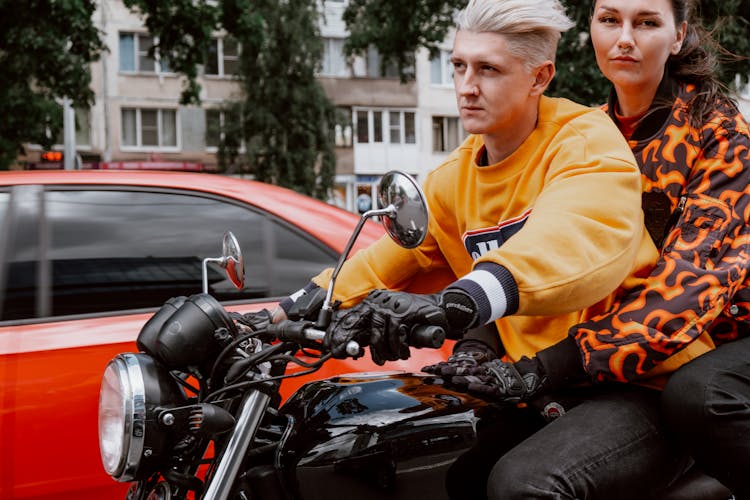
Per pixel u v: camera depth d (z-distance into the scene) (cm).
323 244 331
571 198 169
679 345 173
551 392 186
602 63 215
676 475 186
